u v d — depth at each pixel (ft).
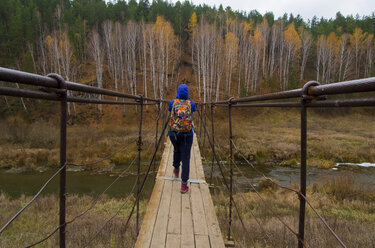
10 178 49.67
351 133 90.79
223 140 72.18
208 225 8.77
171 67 157.99
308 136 81.92
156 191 11.63
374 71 138.31
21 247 18.12
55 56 116.37
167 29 134.00
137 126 103.76
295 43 150.30
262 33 166.09
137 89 132.46
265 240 16.89
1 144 72.43
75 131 85.66
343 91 3.06
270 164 59.06
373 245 16.22
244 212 26.20
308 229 18.78
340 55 155.63
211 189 36.70
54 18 163.22
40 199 32.65
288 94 4.62
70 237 18.54
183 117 10.84
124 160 60.59
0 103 111.86
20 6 169.58
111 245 16.69
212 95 131.95
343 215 25.96
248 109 122.93
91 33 148.25
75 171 53.52
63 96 4.55
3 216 25.80
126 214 26.55
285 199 32.58
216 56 140.46
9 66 128.67
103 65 150.82
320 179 44.45
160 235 8.10
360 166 56.65
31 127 82.07
